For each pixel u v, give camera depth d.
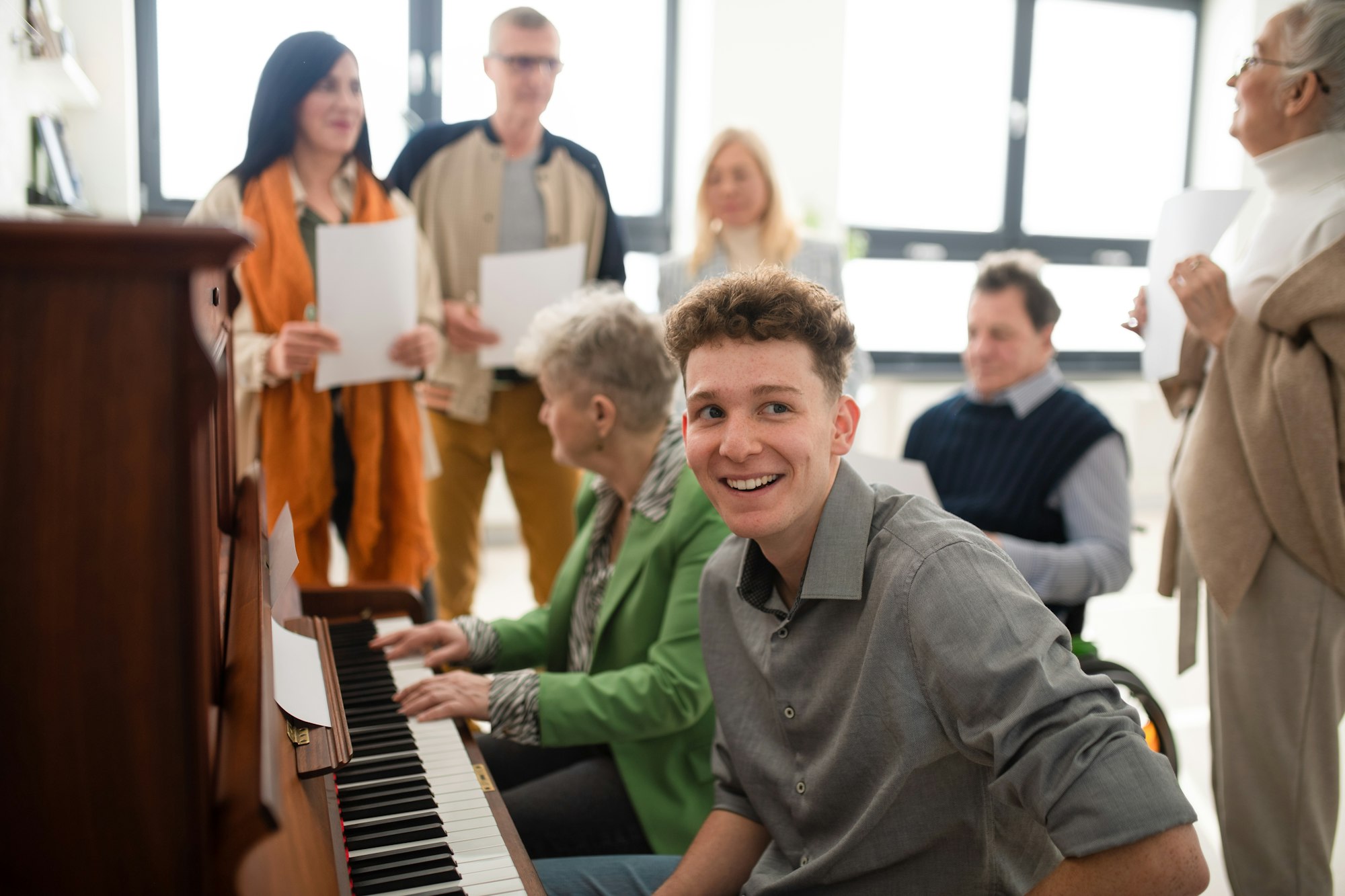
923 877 0.95
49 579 0.53
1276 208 1.60
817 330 0.91
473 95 4.63
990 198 5.67
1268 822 1.56
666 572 1.43
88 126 3.61
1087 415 1.92
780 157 5.01
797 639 0.99
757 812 1.09
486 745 1.62
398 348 1.96
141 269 0.52
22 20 2.41
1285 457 1.47
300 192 1.98
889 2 5.33
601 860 1.25
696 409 0.95
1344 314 1.42
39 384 0.52
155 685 0.54
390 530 2.08
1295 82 1.51
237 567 0.96
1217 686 1.59
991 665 0.82
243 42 4.14
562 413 1.48
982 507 1.98
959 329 5.72
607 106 5.05
